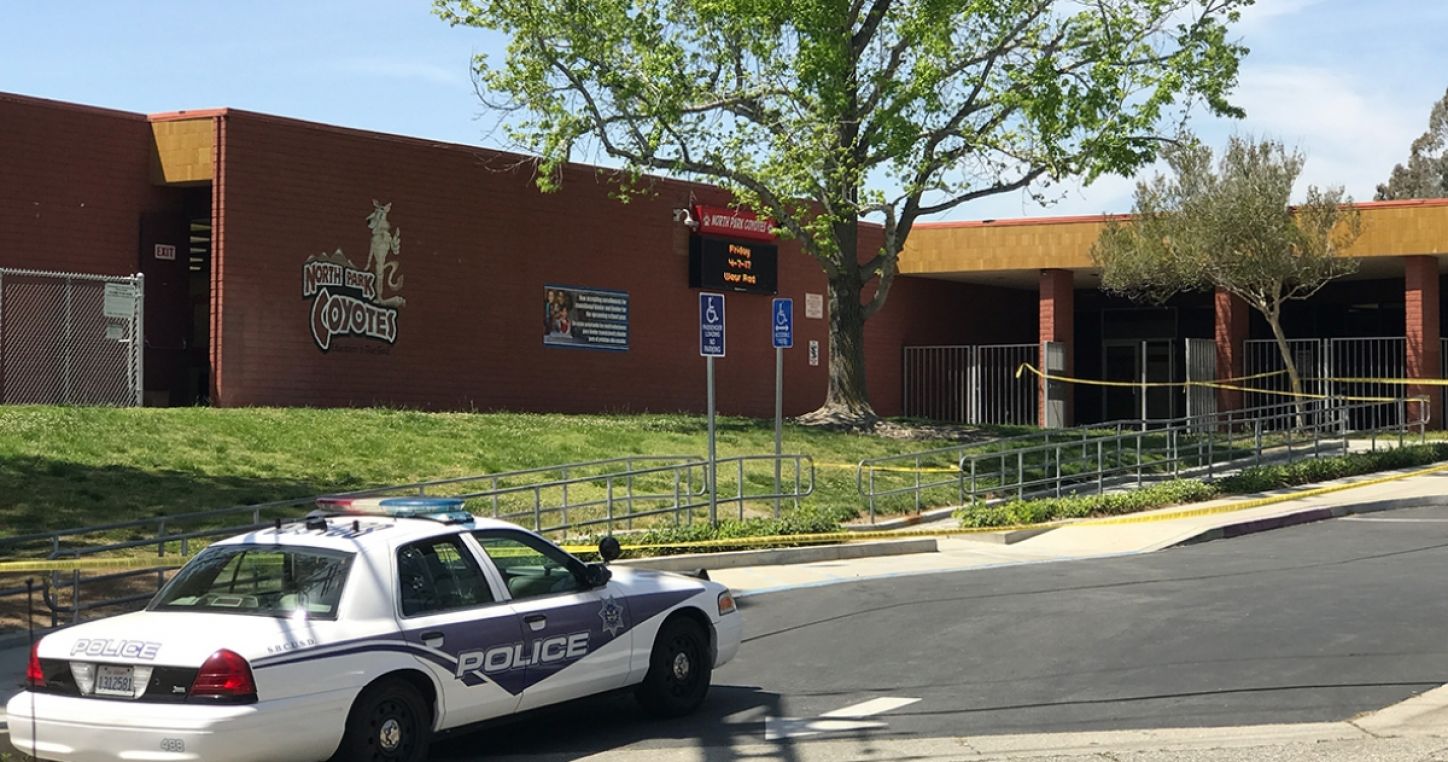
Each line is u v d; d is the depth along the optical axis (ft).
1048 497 79.61
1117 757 26.58
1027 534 66.69
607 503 63.93
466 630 28.14
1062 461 88.74
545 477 71.56
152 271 86.02
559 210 100.58
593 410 102.58
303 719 25.13
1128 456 91.86
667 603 32.60
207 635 25.29
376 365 89.92
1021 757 27.02
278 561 27.61
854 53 93.15
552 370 100.01
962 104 91.56
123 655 25.18
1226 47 86.58
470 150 95.35
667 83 86.22
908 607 46.06
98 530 43.04
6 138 79.82
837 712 32.19
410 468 69.26
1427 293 110.83
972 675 35.35
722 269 110.63
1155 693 32.22
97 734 24.75
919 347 131.13
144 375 86.02
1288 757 26.11
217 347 82.02
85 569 40.45
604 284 103.30
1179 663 35.37
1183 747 27.17
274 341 84.58
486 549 29.81
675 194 107.86
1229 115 87.56
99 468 60.44
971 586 50.57
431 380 92.99
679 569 55.83
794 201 92.27
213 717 24.20
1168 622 41.19
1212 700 31.27
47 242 81.41
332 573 27.14
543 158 92.32
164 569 47.37
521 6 86.28
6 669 36.37
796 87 88.63
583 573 31.37
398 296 91.20
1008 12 88.53
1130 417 145.69
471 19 87.35
